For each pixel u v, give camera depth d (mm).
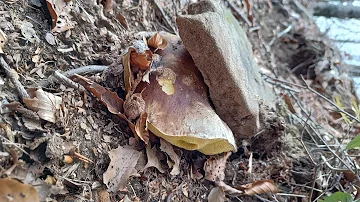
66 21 291
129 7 379
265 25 669
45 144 224
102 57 299
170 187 281
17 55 251
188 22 251
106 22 328
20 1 274
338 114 538
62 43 282
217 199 302
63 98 252
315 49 665
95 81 278
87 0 323
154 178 274
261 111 327
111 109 261
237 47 294
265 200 328
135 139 270
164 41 286
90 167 245
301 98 542
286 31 667
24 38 260
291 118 427
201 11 293
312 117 483
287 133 395
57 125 236
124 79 272
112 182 248
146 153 270
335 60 682
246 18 602
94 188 240
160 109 254
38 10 281
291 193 351
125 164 256
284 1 729
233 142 272
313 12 824
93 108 265
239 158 342
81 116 255
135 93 259
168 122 250
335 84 633
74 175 234
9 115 220
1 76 233
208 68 265
